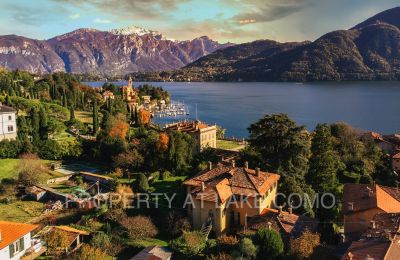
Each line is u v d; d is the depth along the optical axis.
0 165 108.31
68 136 145.12
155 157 101.19
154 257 58.00
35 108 151.00
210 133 138.25
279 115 86.75
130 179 97.44
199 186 70.75
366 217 62.38
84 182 99.06
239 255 54.22
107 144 115.44
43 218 78.81
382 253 43.75
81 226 71.62
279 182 79.19
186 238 61.09
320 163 82.56
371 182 88.94
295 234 60.31
